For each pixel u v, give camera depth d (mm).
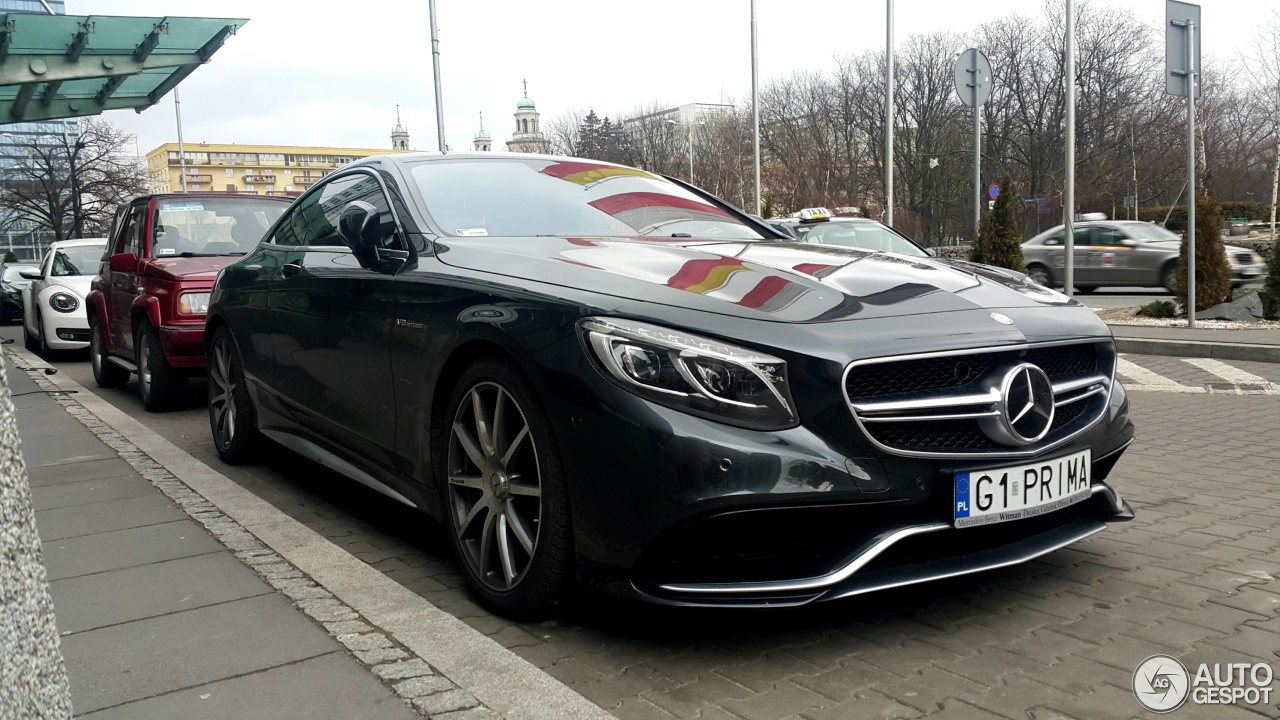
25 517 1280
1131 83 46781
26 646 1264
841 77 55344
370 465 3709
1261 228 37000
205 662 2555
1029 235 48938
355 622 2805
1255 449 5457
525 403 2734
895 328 2650
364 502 4457
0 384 1248
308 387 4141
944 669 2555
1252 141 44062
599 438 2508
